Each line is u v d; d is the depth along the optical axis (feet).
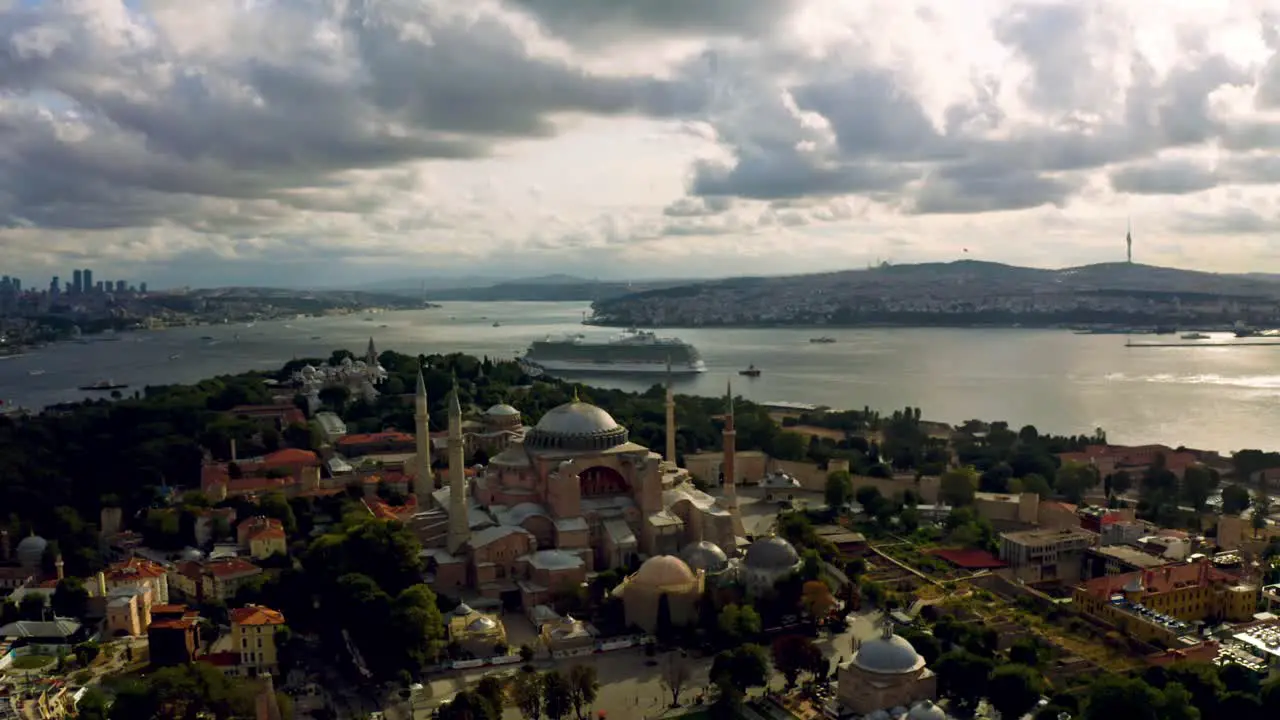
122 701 639.76
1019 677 655.35
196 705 649.61
